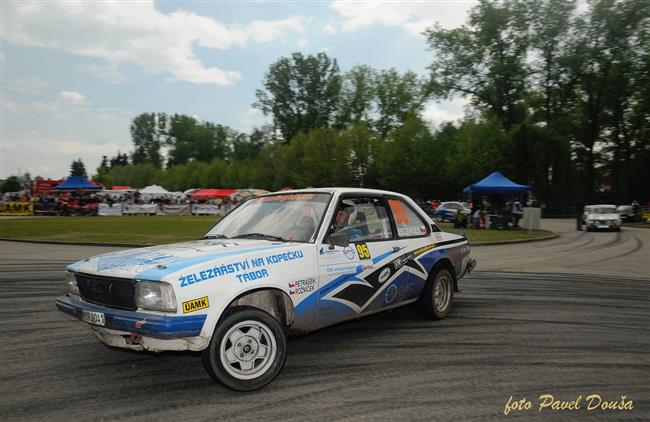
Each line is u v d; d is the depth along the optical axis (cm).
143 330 335
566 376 408
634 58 4622
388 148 4700
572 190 4578
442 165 4697
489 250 1556
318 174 5022
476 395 365
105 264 383
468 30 4881
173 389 378
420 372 414
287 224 455
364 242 482
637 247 1672
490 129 4488
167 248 418
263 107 7019
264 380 372
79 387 383
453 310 658
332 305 436
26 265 1100
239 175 7731
